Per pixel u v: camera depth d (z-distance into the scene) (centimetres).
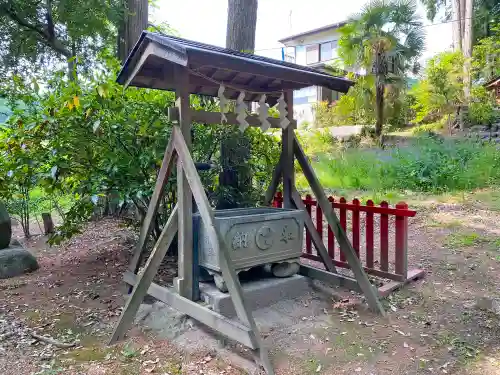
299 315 346
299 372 261
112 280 456
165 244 333
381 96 1493
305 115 2239
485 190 895
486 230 613
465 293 388
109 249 580
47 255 576
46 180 438
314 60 2364
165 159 350
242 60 293
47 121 426
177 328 323
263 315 341
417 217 707
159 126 419
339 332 316
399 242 407
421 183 945
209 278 371
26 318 353
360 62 1470
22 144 447
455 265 470
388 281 415
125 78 357
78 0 838
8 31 945
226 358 279
